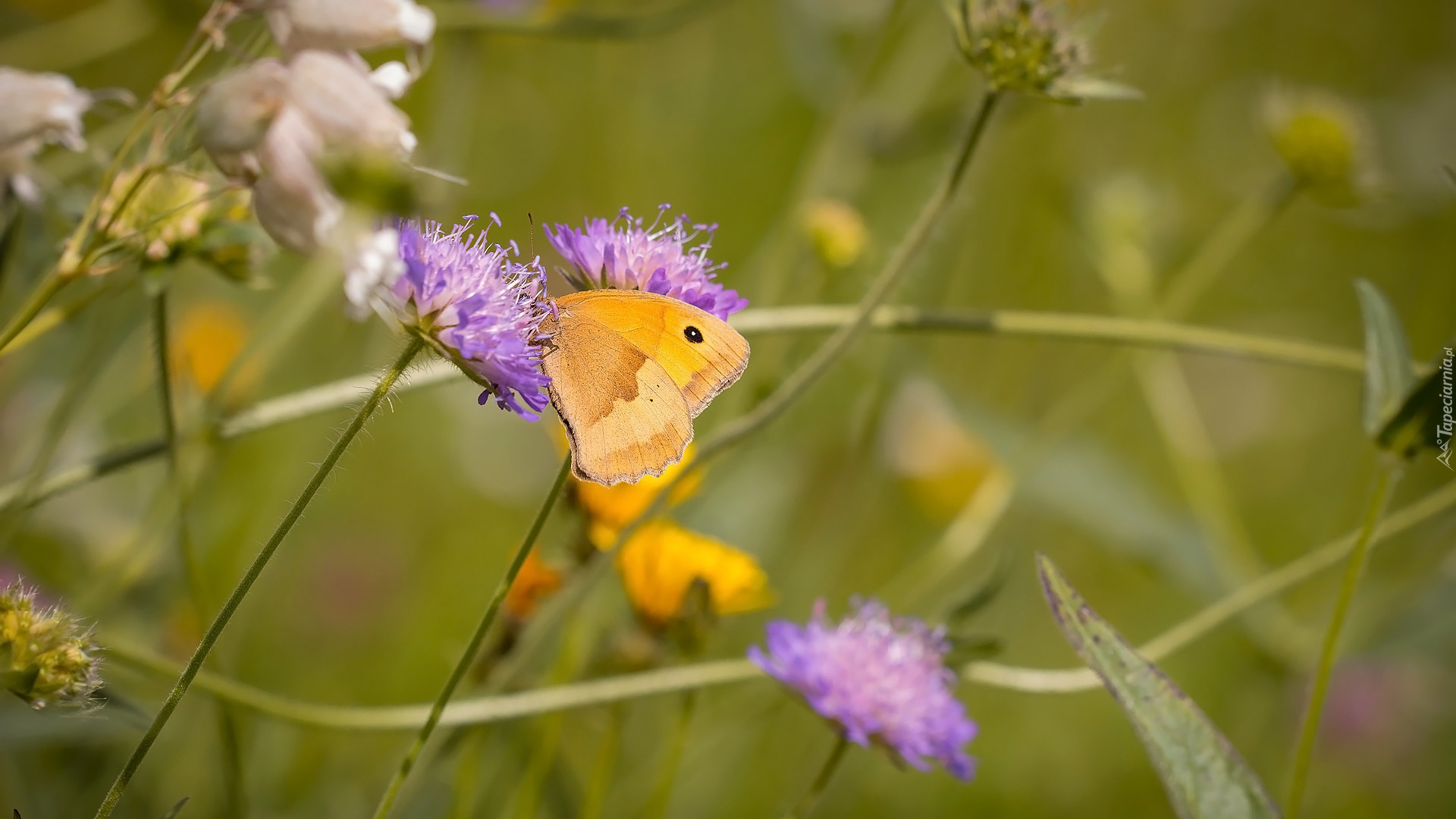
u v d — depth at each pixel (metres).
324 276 0.56
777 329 0.56
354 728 0.51
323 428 0.62
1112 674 0.49
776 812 0.62
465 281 0.47
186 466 0.53
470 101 0.68
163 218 0.47
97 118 0.60
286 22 0.47
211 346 0.64
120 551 0.57
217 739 0.57
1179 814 0.48
